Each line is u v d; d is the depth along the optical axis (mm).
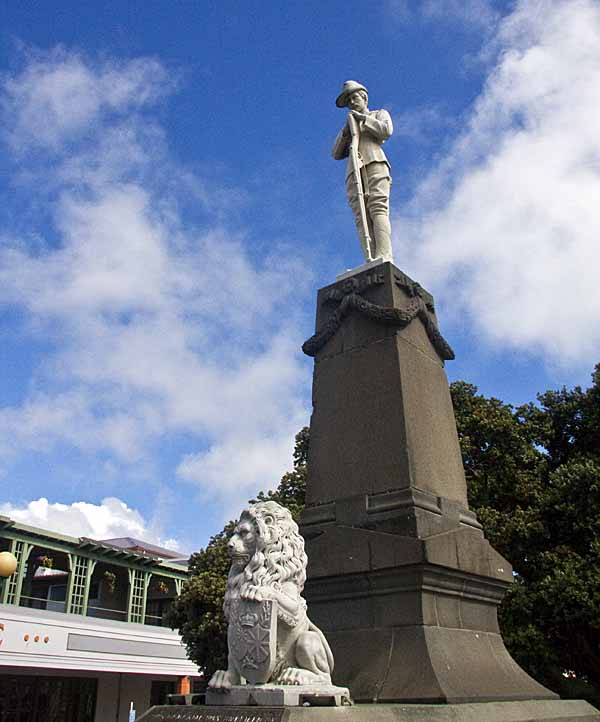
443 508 6242
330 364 7262
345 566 5754
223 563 13227
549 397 15633
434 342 7500
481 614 6047
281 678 3938
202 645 12711
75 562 23188
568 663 11883
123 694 23766
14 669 20359
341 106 8602
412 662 5031
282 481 14547
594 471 11328
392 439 6391
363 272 7469
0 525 20703
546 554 11242
